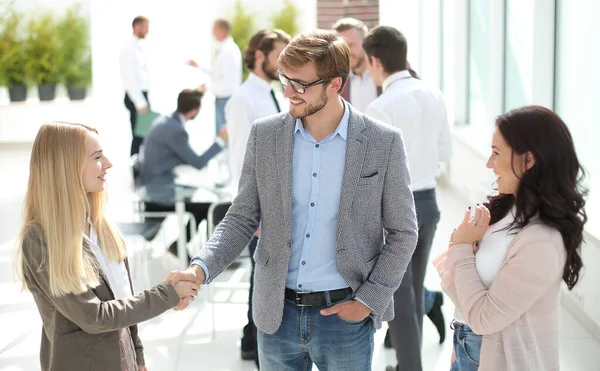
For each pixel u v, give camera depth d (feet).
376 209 8.17
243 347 13.89
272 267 8.25
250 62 13.61
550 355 7.29
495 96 22.57
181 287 8.09
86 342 7.54
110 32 38.17
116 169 27.53
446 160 12.48
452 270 7.57
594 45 15.61
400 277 8.23
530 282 6.98
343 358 8.23
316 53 7.71
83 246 7.58
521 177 7.22
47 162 7.41
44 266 7.34
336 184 8.11
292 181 8.13
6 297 17.19
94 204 7.94
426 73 34.17
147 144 17.29
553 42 17.76
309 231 8.14
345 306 8.05
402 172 8.17
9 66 36.83
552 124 7.16
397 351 11.49
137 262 17.67
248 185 8.52
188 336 15.05
